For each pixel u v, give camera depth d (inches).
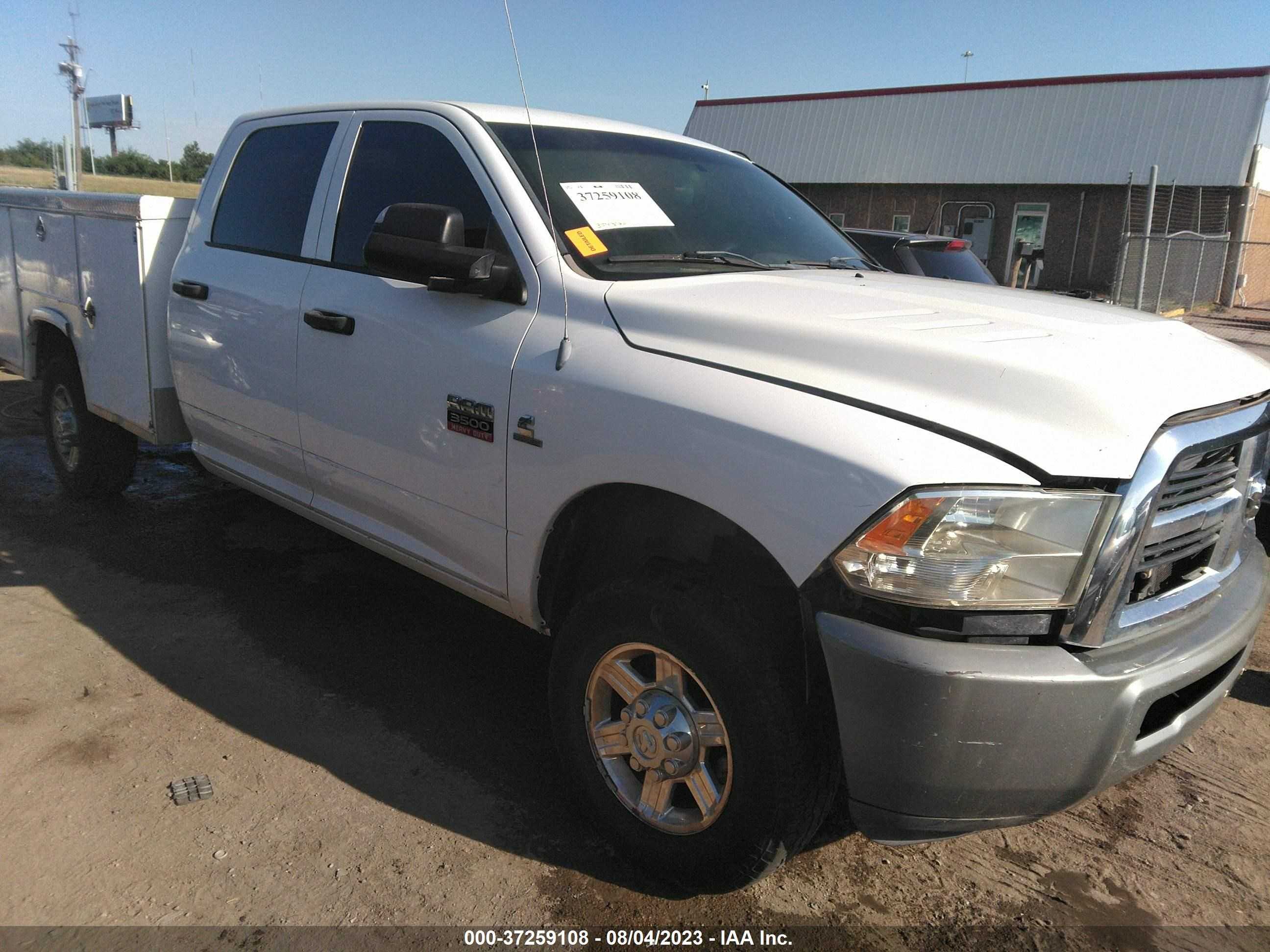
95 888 93.0
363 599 160.7
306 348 131.0
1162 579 85.6
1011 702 74.3
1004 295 111.6
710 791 91.7
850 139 1087.0
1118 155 922.7
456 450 110.6
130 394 170.4
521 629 154.1
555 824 106.8
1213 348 96.0
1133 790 119.1
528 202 112.2
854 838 108.1
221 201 157.2
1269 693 144.1
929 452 76.3
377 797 109.5
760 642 85.5
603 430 94.0
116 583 161.9
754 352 90.0
